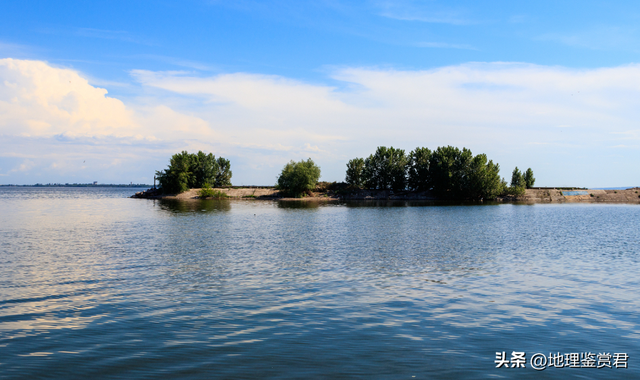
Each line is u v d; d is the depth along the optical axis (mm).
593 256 35562
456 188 157250
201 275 26734
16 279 25281
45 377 12164
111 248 38656
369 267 29875
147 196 174250
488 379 12203
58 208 104812
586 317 18109
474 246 41562
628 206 135125
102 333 15797
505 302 20484
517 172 184875
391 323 17094
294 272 27891
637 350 14508
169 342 14875
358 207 118188
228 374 12391
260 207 114625
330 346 14547
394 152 171375
